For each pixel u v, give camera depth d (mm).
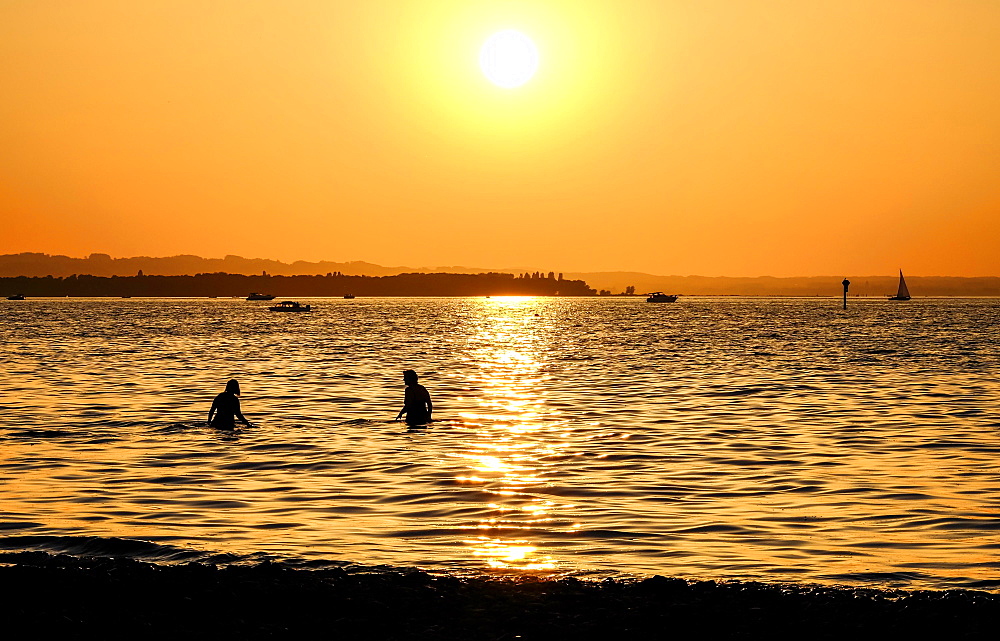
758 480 84250
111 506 73500
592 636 45031
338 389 171375
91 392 163500
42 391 164875
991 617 45906
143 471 88250
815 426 120500
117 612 47344
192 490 79688
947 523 67750
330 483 82750
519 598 49781
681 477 85750
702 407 142625
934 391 167750
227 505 74062
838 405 145250
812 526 67188
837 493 78562
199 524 67875
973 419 127250
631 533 65375
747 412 136250
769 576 55312
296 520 69188
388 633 45562
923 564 57594
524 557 59406
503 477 85562
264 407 141750
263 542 62875
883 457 96500
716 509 72688
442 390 170000
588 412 136250
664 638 44906
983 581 53875
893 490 79625
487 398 155875
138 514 70938
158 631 45219
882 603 48312
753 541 63312
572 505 74062
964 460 94438
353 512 71812
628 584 51969
